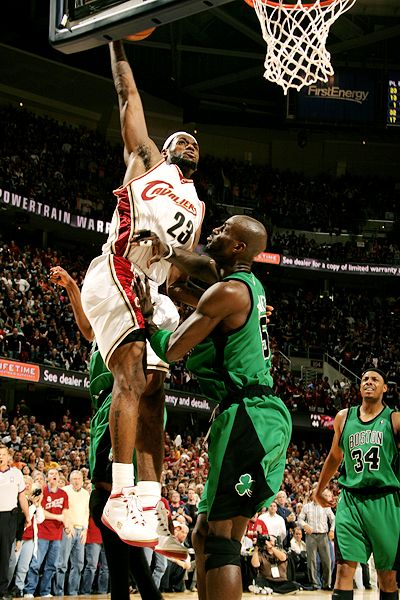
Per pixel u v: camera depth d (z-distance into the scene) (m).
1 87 28.06
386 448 5.59
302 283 32.97
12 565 9.98
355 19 28.98
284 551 13.31
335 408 25.88
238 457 3.65
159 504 3.72
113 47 4.47
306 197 32.91
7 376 18.27
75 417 24.14
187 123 32.38
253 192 32.00
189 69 31.53
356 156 34.47
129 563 4.39
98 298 3.79
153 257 3.77
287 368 27.67
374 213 33.06
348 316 31.11
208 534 3.67
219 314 3.61
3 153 25.30
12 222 25.31
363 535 5.55
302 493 17.03
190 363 3.87
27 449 14.34
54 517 10.93
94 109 30.20
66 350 20.61
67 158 27.39
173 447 18.48
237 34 29.62
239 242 3.86
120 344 3.71
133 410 3.61
